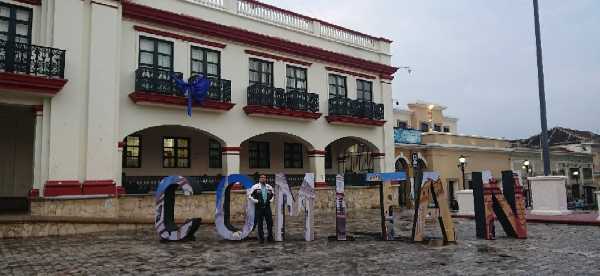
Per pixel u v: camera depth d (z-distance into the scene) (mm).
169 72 16141
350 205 21922
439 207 10641
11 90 12789
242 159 21219
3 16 13344
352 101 22234
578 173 41156
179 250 9727
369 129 23359
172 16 16594
